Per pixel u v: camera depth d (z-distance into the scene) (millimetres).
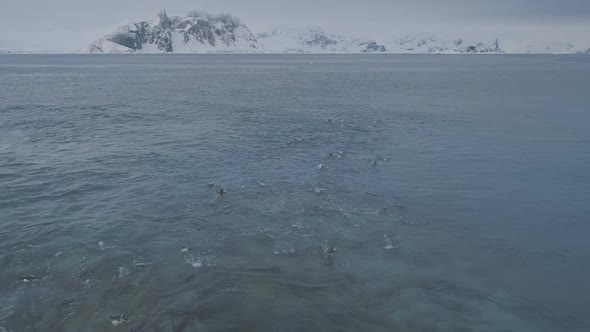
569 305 12719
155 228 17484
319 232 17141
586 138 33281
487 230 17453
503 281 13883
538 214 19016
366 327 11586
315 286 13406
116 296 12867
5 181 22922
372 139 32938
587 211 19312
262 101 56250
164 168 25406
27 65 175375
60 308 12312
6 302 12602
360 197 20844
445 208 19578
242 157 27812
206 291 13062
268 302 12562
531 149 29938
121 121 40625
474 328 11633
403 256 15328
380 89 73188
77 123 39469
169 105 52094
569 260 15219
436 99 58188
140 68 155500
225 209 19375
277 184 22641
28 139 32719
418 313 12195
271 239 16547
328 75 115625
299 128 37125
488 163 26531
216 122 40062
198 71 137000
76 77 105188
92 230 17250
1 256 15164
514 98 59031
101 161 26828
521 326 11766
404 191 21672
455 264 14852
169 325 11547
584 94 63406
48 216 18594
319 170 25047
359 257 15242
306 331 11359
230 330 11344
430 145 31125
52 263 14766
